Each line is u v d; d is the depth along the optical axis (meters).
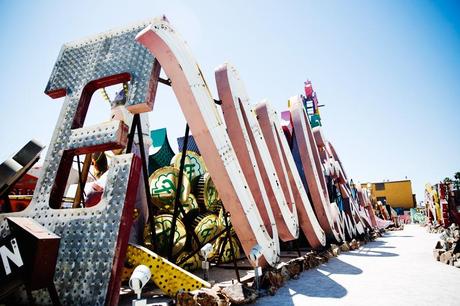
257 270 5.53
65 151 4.50
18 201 7.22
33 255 2.81
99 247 3.69
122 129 4.36
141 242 6.72
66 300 3.55
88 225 3.85
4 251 2.88
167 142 11.59
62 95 5.29
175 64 5.15
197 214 8.95
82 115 4.91
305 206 9.36
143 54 4.99
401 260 9.45
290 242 12.65
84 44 5.47
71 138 4.54
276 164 8.74
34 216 4.14
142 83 4.70
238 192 5.66
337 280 6.79
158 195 8.35
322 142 13.98
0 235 3.71
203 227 7.97
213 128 5.54
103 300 3.40
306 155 10.70
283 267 6.78
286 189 8.64
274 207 7.50
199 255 7.46
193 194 9.62
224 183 5.56
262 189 6.94
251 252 5.53
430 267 8.11
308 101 19.56
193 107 5.34
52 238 2.96
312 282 6.61
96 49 5.33
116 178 3.99
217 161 5.45
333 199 14.84
